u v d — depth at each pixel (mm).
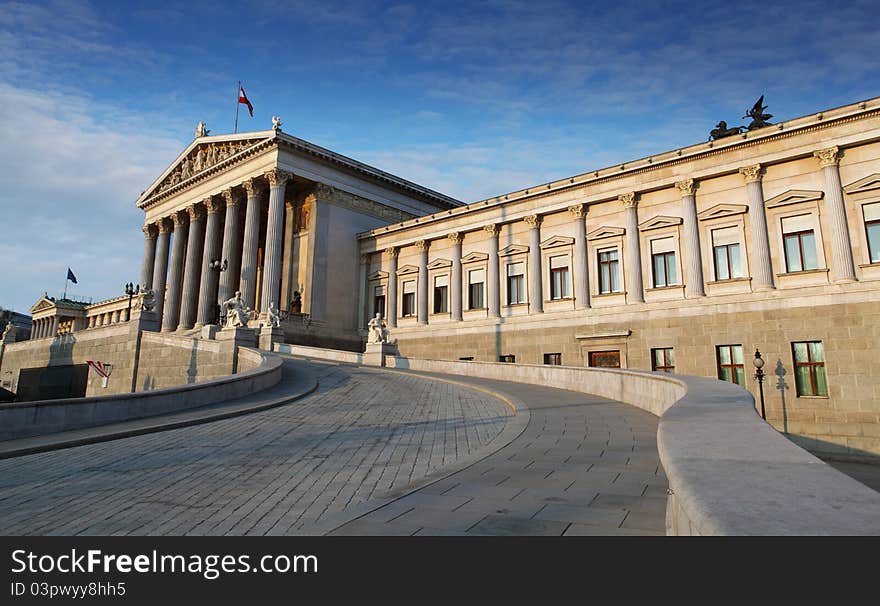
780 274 29578
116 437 13258
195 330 51812
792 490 3021
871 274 27094
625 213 35688
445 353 43875
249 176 50500
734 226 31516
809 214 29141
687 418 5652
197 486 8914
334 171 52125
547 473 8250
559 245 38969
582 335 36000
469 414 16109
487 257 43219
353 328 51562
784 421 27891
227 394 19297
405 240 49094
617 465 8742
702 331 31297
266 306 46094
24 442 12305
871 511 2627
